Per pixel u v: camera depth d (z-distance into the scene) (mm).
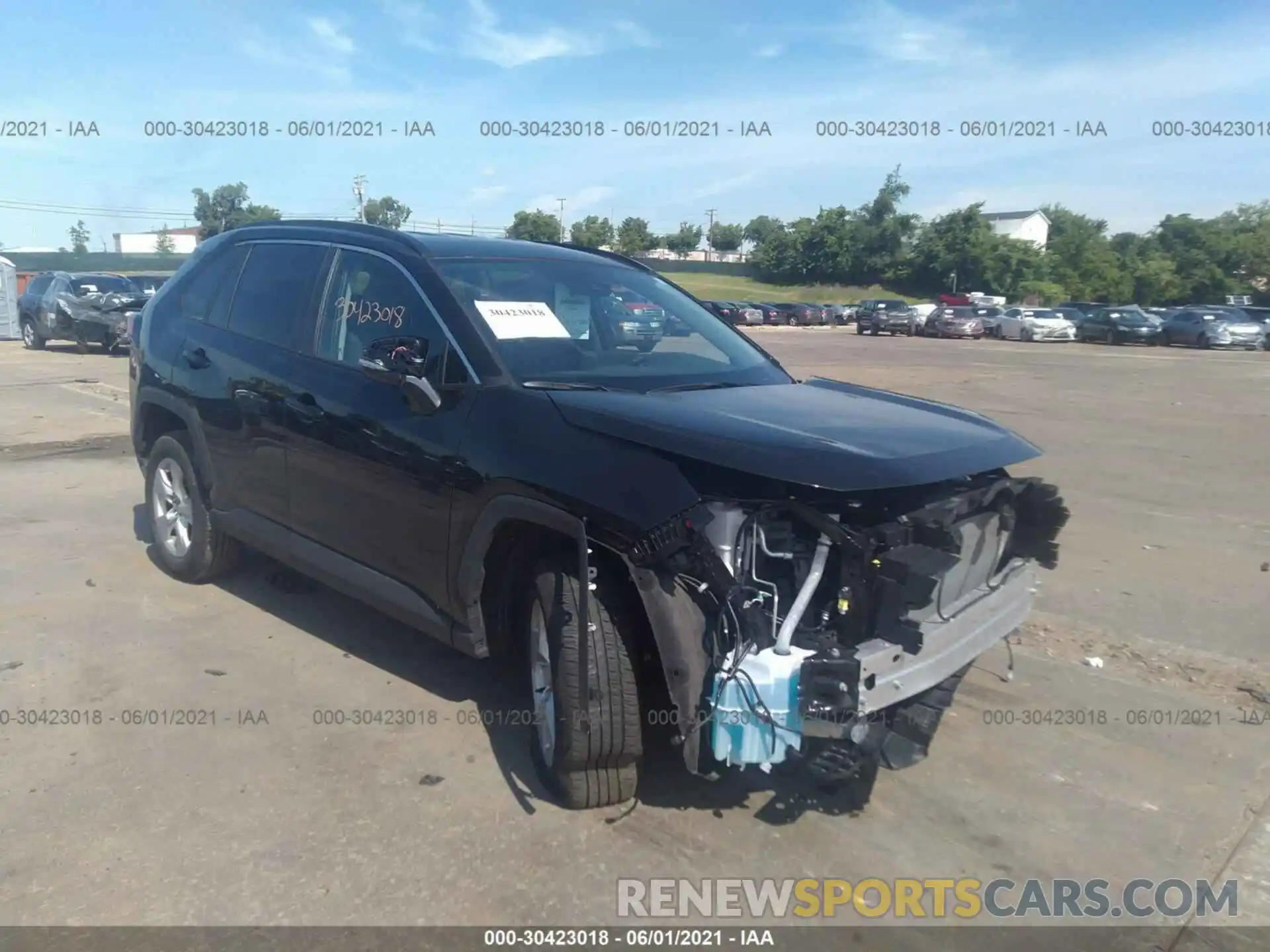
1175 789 3891
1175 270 82812
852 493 3270
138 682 4562
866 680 3115
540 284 4496
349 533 4453
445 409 3930
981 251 81812
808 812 3658
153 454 5949
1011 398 17281
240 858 3281
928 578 3188
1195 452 11562
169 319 5844
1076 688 4793
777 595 3227
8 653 4836
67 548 6566
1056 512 4145
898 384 19703
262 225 5590
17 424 11695
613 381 4023
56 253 53406
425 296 4250
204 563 5707
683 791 3760
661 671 3531
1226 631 5574
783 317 61562
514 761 3939
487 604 3934
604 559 3396
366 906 3070
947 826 3605
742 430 3354
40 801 3576
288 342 4887
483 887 3178
